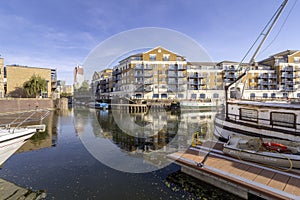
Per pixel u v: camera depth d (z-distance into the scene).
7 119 20.89
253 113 9.33
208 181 5.74
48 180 6.16
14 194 5.34
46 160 8.02
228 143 7.79
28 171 6.89
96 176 6.39
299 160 5.60
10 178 6.32
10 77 36.28
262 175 5.36
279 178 5.17
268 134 8.40
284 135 7.95
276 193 4.44
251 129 8.96
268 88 50.75
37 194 5.33
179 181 5.97
